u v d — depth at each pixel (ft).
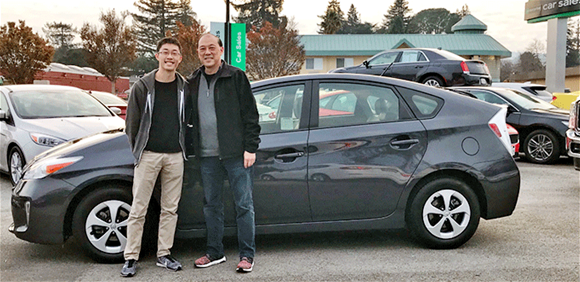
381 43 146.20
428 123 14.83
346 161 14.35
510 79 163.12
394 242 15.97
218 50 13.10
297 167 14.20
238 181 13.28
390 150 14.53
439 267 13.67
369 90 15.11
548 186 25.48
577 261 14.10
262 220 14.29
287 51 106.83
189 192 14.01
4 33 133.39
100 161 13.92
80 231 13.93
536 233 16.88
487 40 147.84
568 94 43.73
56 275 13.39
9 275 13.42
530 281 12.67
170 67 12.97
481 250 15.08
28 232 13.82
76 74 165.27
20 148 24.61
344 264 13.99
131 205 14.19
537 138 33.71
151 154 13.17
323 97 14.87
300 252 15.08
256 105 13.26
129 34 151.02
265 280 12.87
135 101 13.00
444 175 14.79
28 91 28.22
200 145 13.28
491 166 14.74
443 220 14.83
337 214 14.52
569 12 79.36
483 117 15.14
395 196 14.56
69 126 25.08
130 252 13.30
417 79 48.34
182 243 16.14
